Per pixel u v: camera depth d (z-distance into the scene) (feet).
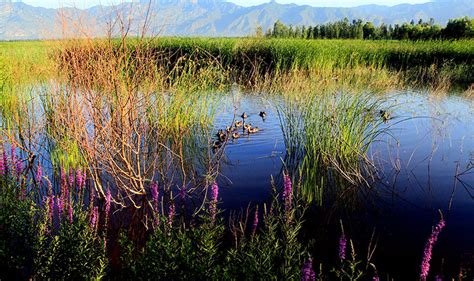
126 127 23.71
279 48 81.41
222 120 45.01
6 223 17.43
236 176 29.48
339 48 87.56
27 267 17.01
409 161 32.40
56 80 28.58
